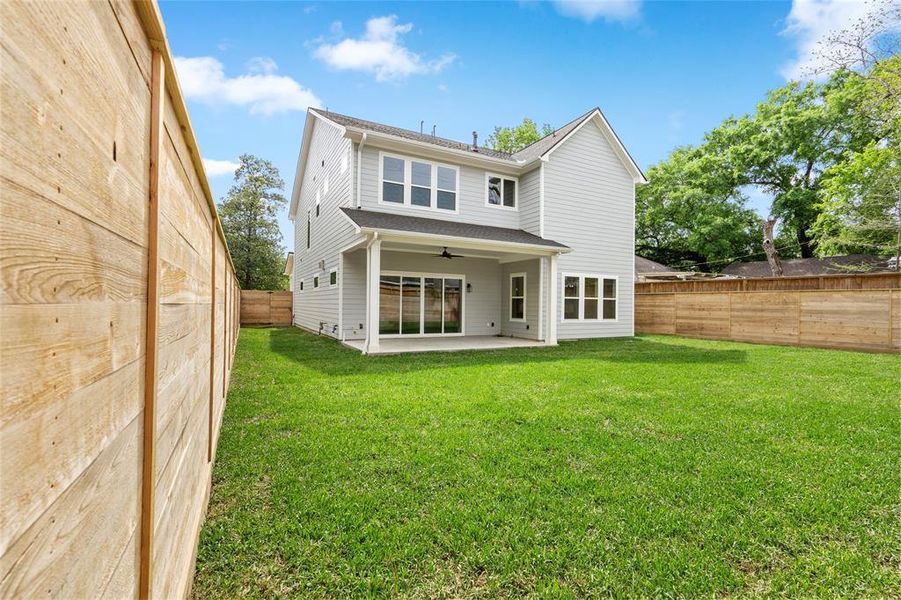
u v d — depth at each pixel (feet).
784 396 17.95
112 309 3.03
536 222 40.37
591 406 16.21
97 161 2.79
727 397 17.71
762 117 75.56
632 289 44.80
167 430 4.69
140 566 3.68
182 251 5.74
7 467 1.89
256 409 15.46
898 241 50.44
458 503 8.79
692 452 11.63
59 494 2.35
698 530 7.94
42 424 2.20
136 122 3.58
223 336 14.32
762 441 12.57
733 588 6.49
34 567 2.09
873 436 13.01
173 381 5.06
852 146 64.80
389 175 36.81
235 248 82.17
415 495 9.09
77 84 2.55
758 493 9.35
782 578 6.70
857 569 6.91
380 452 11.44
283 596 6.17
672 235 88.07
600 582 6.56
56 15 2.35
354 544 7.34
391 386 19.44
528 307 41.11
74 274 2.52
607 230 43.21
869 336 32.09
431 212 38.47
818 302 34.76
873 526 8.14
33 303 2.12
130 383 3.42
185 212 5.98
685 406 16.28
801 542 7.63
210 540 7.35
